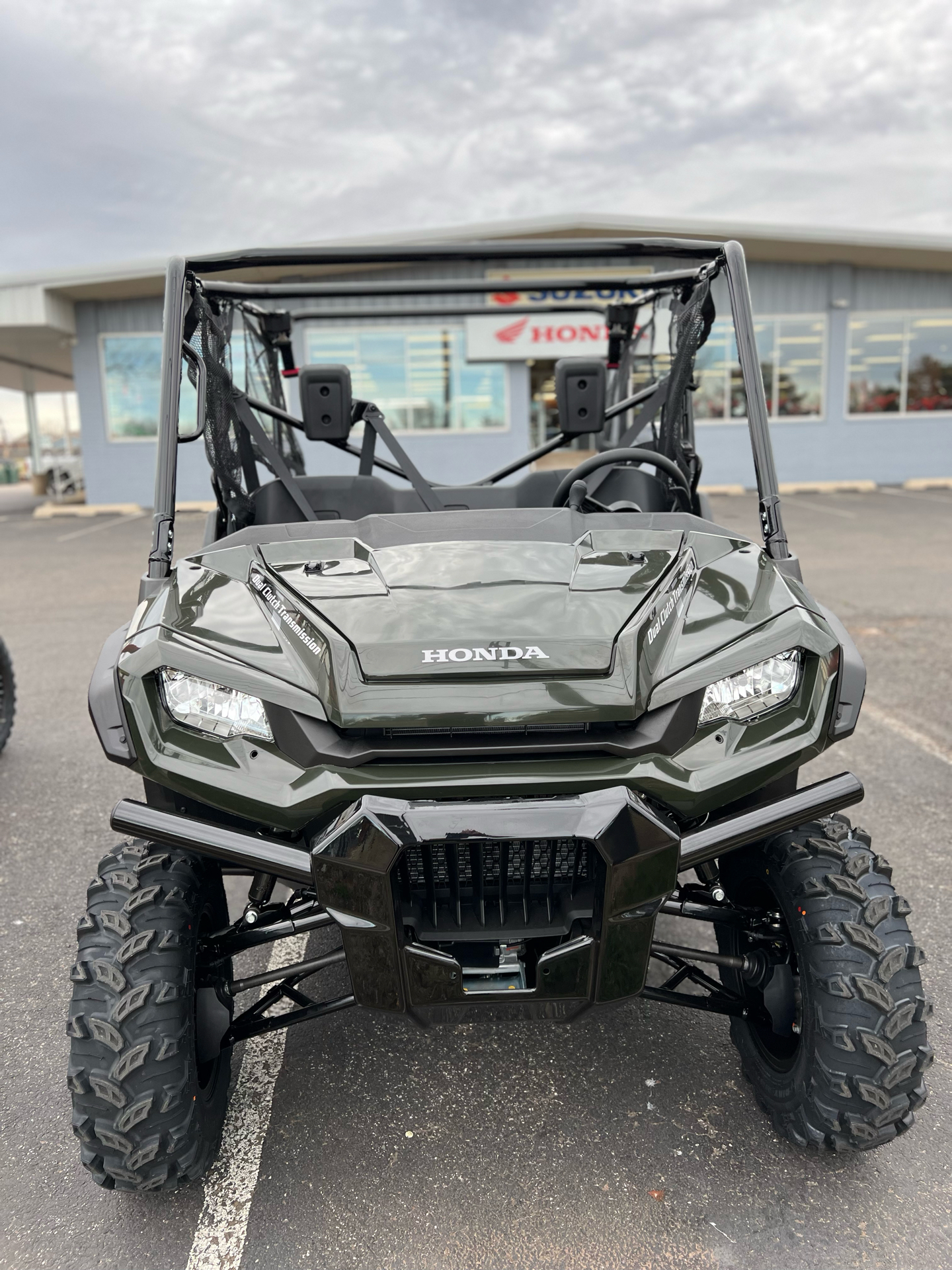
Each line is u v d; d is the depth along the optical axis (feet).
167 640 5.77
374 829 4.96
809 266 57.31
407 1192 5.98
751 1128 6.48
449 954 5.50
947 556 30.19
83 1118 5.29
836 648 5.92
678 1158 6.22
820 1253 5.47
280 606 6.18
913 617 21.43
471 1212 5.80
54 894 9.89
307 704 5.49
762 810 5.58
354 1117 6.67
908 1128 5.77
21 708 16.16
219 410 8.01
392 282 9.98
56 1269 5.47
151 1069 5.26
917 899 9.41
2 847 10.97
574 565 6.61
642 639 5.79
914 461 60.23
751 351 7.29
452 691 5.38
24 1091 6.98
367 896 5.10
